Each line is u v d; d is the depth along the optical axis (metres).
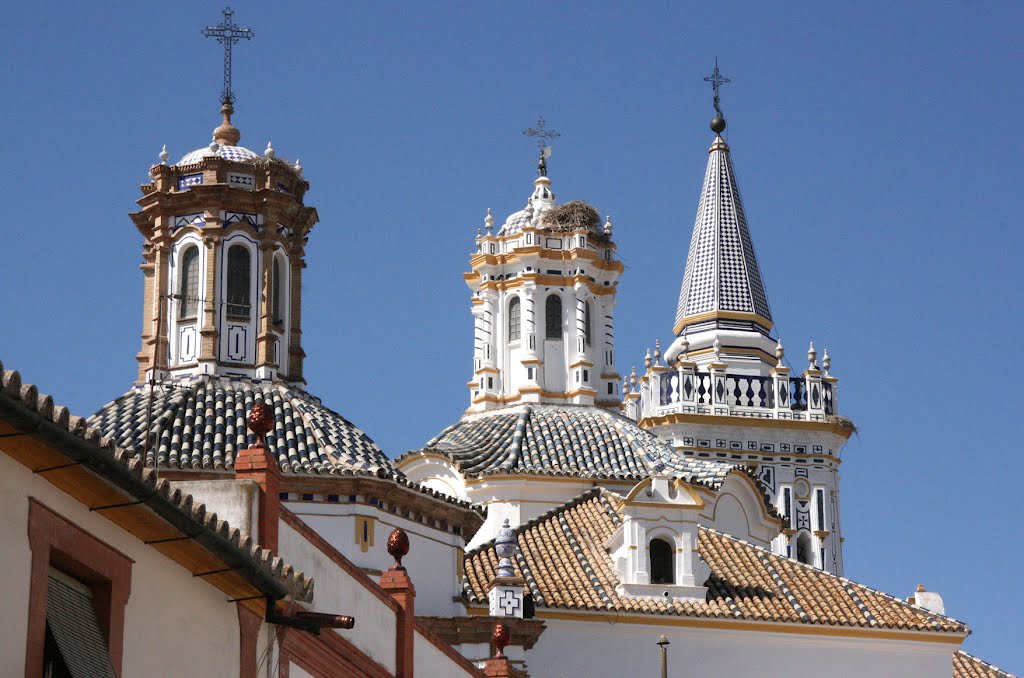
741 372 97.44
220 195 55.94
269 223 56.28
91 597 26.98
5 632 24.48
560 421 73.44
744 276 99.62
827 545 93.81
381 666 38.12
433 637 41.88
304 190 58.00
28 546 25.12
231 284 55.75
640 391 101.12
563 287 75.88
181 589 29.03
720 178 102.38
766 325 99.75
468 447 71.19
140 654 27.67
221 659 30.17
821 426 95.12
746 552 66.50
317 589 34.91
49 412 24.69
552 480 68.88
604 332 76.56
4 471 24.81
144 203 56.75
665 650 59.38
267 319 55.62
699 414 94.62
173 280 55.97
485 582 59.78
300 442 52.12
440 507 54.50
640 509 62.88
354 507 51.06
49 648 25.66
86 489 26.22
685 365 95.75
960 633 63.66
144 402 53.31
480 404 75.31
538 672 59.91
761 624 62.19
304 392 56.00
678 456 72.12
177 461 49.94
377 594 38.28
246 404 53.69
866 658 63.06
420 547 54.09
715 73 104.56
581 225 76.50
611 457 70.81
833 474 95.25
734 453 94.56
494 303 76.19
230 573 29.77
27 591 25.00
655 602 61.88
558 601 60.47
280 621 31.94
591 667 60.47
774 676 62.03
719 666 61.62
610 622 60.91
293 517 34.03
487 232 77.38
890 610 64.12
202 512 28.44
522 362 75.00
